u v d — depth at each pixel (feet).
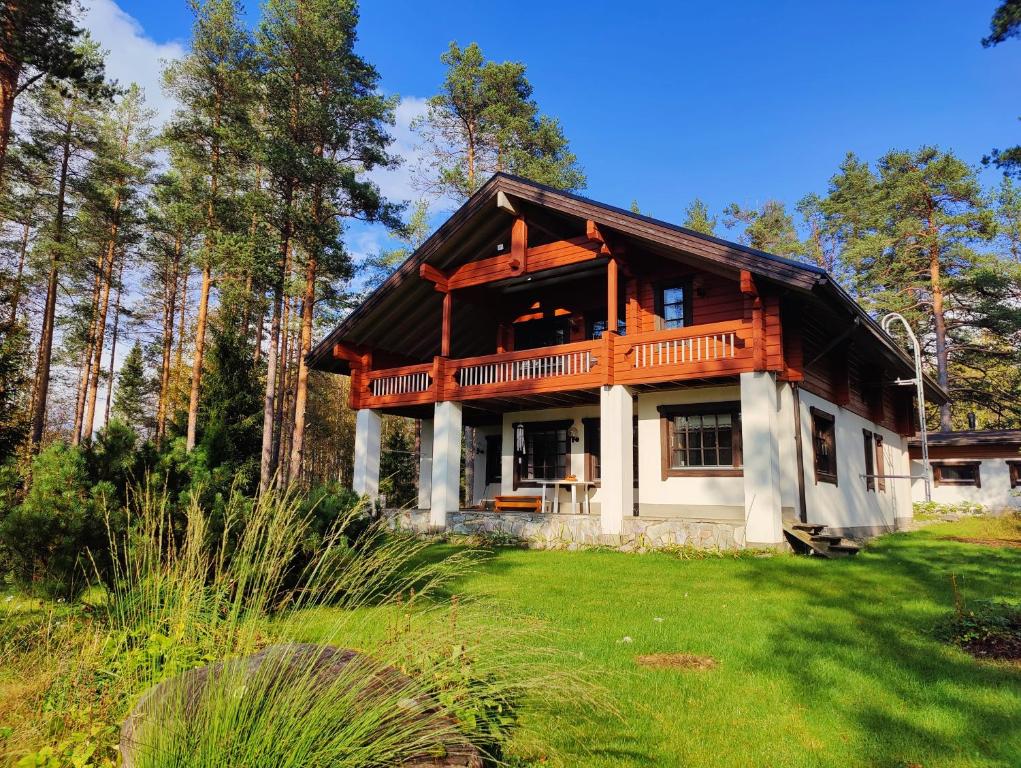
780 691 13.09
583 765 10.02
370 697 8.66
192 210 61.21
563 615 19.40
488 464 56.49
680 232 34.12
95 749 8.38
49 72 45.39
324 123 58.65
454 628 11.68
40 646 11.96
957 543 39.78
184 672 8.72
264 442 56.59
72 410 113.09
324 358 50.90
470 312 52.11
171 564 12.46
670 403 40.01
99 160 70.59
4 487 17.26
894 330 89.76
